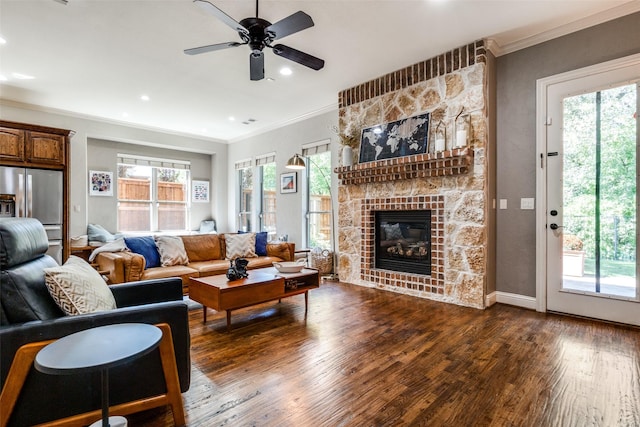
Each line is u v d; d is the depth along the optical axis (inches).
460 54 134.9
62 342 46.8
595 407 64.3
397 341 97.5
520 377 75.9
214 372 79.3
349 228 180.5
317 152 214.7
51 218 182.4
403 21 114.3
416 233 157.2
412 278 151.8
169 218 279.3
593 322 112.7
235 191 293.4
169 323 61.9
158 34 120.0
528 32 123.5
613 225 111.3
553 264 123.4
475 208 130.6
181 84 167.9
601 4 105.7
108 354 42.7
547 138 124.4
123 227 254.1
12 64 143.6
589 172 115.8
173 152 280.7
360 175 169.3
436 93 142.9
